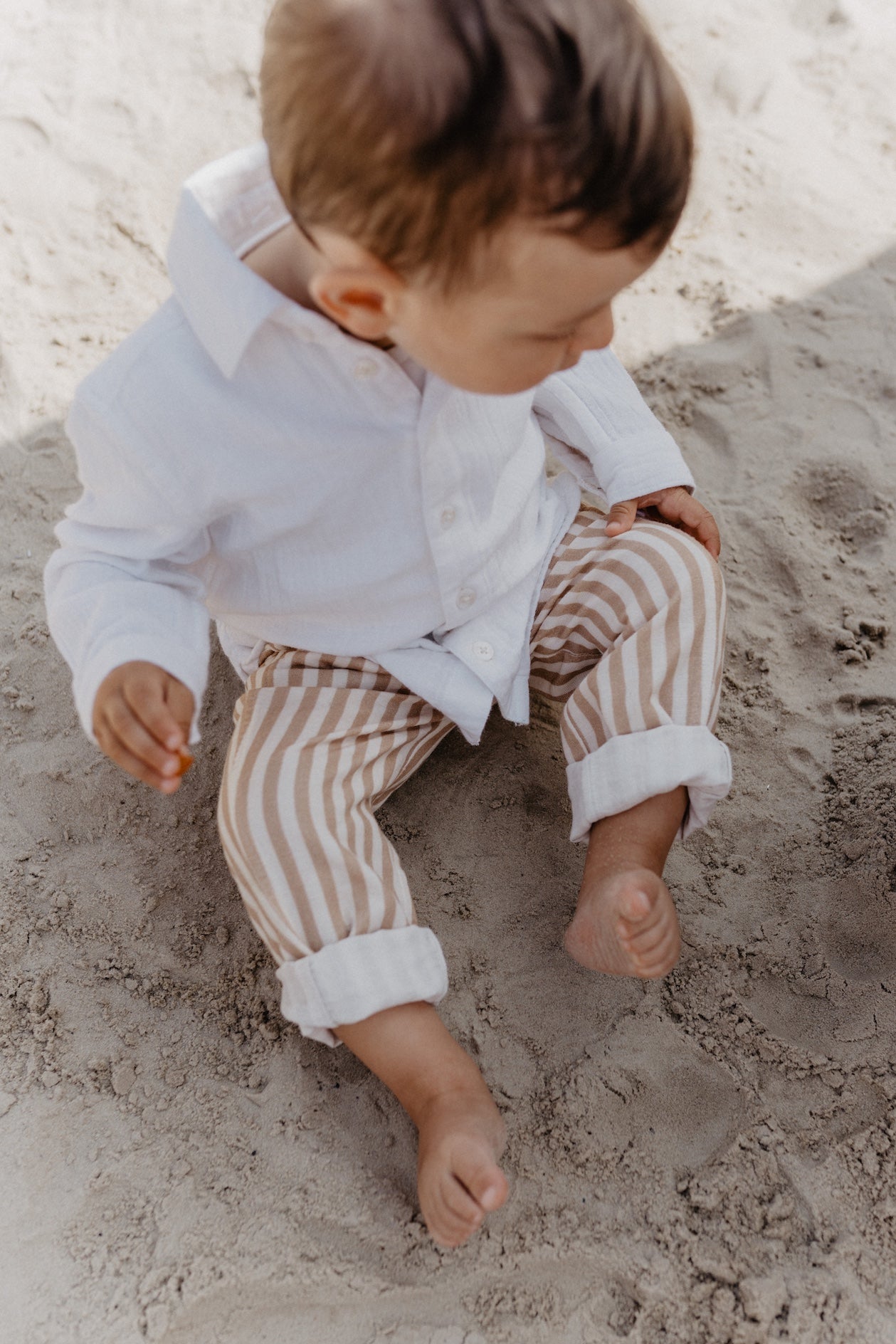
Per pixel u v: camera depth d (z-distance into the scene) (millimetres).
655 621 1566
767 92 2932
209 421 1276
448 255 959
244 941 1718
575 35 914
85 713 1320
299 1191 1470
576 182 923
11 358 2371
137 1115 1543
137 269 2535
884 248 2619
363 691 1562
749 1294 1375
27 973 1671
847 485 2197
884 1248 1415
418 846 1810
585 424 1728
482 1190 1269
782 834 1801
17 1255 1417
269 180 1267
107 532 1385
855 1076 1551
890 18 3113
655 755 1478
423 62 899
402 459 1336
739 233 2646
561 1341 1361
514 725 1956
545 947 1705
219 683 1994
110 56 2908
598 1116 1537
